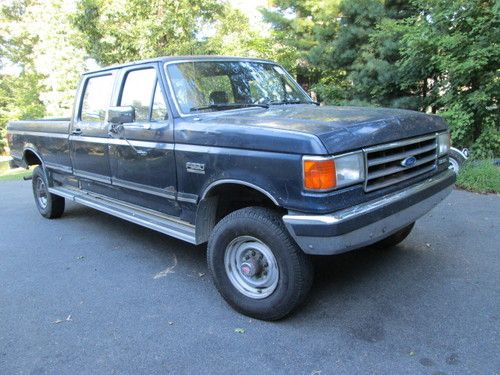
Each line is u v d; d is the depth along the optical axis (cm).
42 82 1945
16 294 420
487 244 474
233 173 337
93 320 366
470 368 280
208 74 437
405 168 344
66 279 450
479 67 764
